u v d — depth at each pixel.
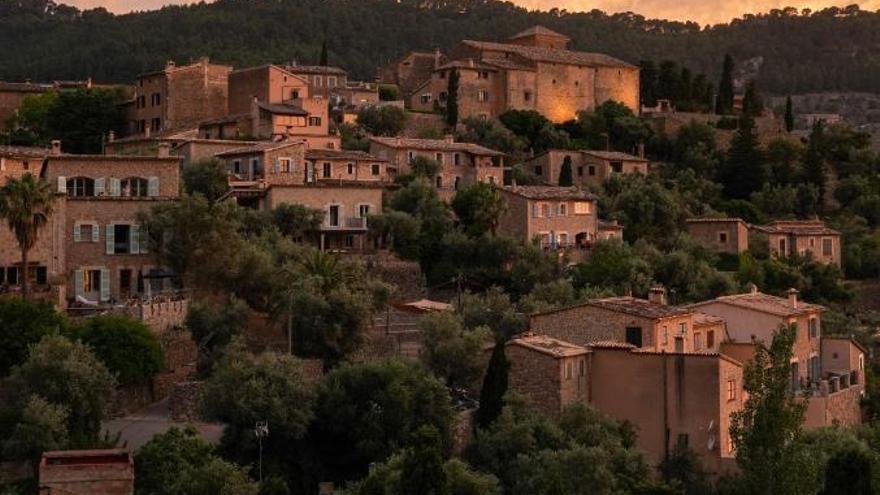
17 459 115.25
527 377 135.38
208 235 166.88
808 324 167.75
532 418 129.12
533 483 119.00
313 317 148.75
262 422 123.19
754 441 119.38
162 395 143.12
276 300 155.00
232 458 124.94
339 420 129.62
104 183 177.25
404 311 176.88
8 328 131.62
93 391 122.50
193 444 114.06
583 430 128.38
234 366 128.12
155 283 169.50
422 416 129.38
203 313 152.50
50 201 152.25
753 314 160.75
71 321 141.12
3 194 149.62
